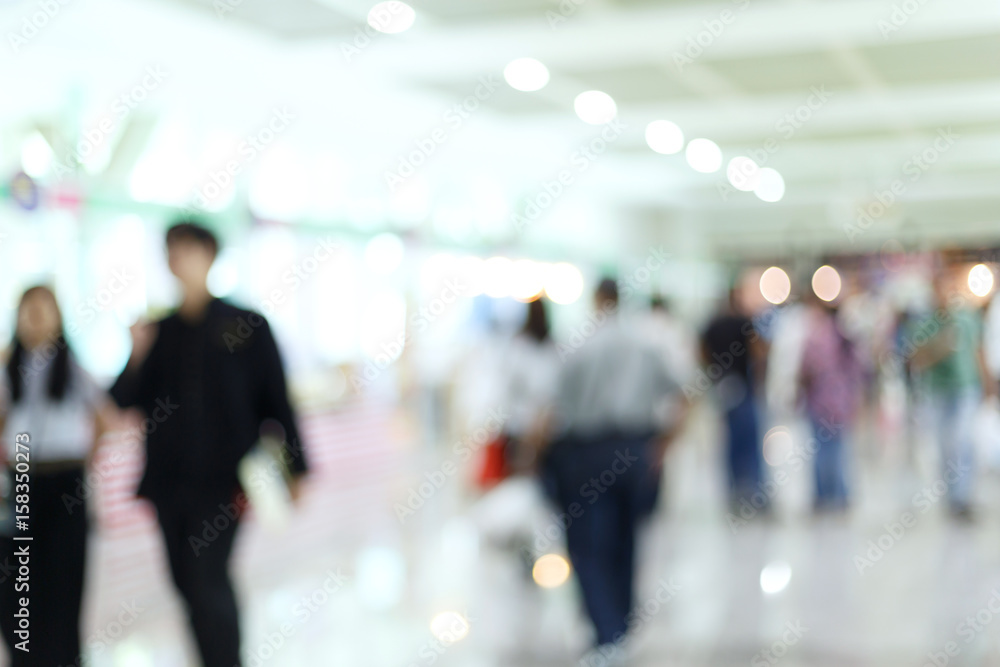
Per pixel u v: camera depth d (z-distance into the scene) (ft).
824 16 26.73
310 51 29.22
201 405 12.17
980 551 21.29
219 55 27.45
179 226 12.45
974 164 56.08
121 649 15.43
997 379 25.52
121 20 24.43
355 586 19.71
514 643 15.81
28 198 21.27
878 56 33.09
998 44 31.42
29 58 23.58
